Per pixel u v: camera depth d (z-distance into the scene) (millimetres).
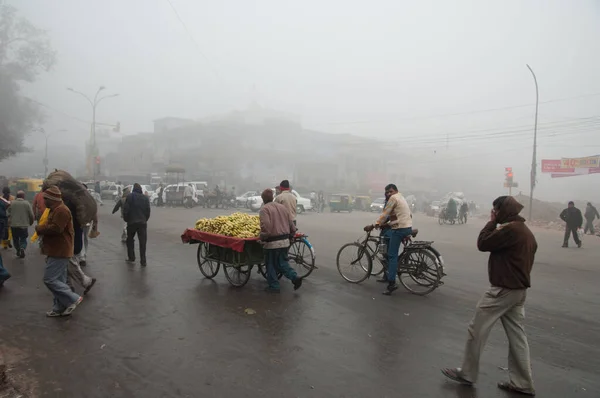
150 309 5387
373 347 4297
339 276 7625
